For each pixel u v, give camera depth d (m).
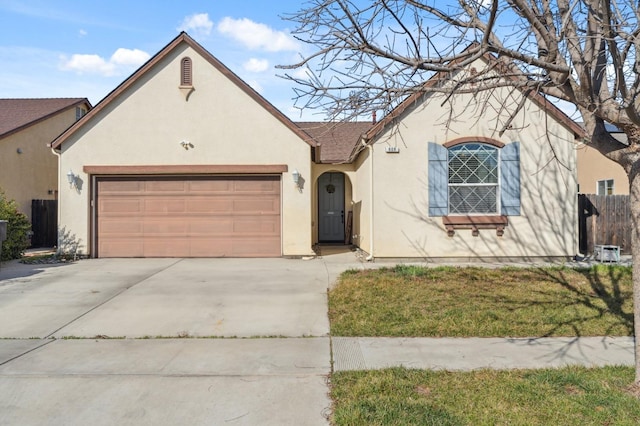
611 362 4.98
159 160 12.47
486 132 11.68
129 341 5.80
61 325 6.48
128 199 12.59
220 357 5.21
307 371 4.77
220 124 12.48
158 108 12.47
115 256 12.54
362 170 13.55
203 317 6.85
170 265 11.17
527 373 4.62
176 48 12.48
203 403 4.05
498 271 9.88
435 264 11.18
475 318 6.63
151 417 3.82
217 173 12.53
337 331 6.18
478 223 11.59
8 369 4.84
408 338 5.91
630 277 9.14
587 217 12.80
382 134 11.74
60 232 12.41
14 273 10.12
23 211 16.39
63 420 3.78
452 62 4.84
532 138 11.65
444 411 3.79
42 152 17.48
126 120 12.48
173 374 4.70
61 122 18.78
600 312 6.89
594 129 4.61
